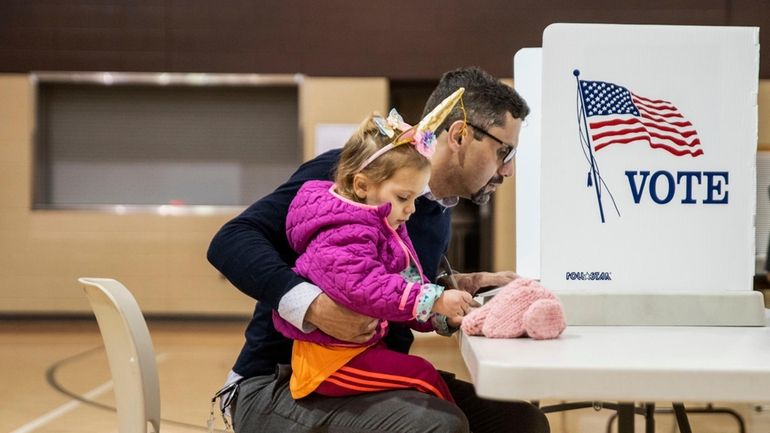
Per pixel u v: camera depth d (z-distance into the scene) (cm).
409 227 202
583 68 160
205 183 984
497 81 206
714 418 467
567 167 160
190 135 980
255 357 186
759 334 144
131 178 981
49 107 973
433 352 704
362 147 163
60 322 966
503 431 200
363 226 158
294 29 959
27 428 452
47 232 968
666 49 161
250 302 976
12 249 967
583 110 160
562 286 161
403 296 149
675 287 161
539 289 138
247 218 179
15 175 966
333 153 196
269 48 961
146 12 959
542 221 161
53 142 976
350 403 162
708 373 105
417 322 181
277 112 977
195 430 441
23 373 633
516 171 251
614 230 161
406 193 162
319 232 162
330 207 162
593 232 161
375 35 959
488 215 945
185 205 981
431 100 209
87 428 453
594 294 157
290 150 979
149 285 973
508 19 947
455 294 151
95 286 166
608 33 160
